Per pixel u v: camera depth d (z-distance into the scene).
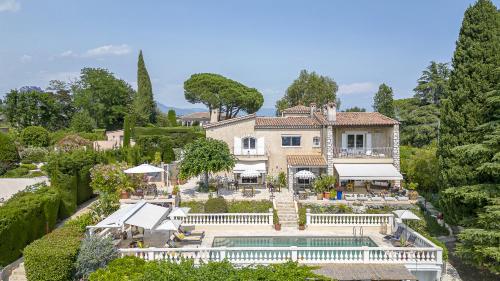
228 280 18.72
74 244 25.55
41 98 92.88
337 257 28.41
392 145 53.84
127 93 118.25
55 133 84.69
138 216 30.81
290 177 51.97
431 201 47.00
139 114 113.31
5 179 48.94
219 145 50.19
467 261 30.59
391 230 38.78
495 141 28.80
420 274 28.25
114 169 47.25
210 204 42.16
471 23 35.88
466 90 35.06
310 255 28.56
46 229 34.97
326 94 111.38
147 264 21.62
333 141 55.81
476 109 34.53
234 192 50.62
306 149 56.81
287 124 56.41
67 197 41.72
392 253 28.42
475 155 31.70
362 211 43.38
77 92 112.12
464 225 32.41
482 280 29.44
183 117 143.62
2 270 26.61
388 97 95.75
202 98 117.06
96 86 110.94
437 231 39.28
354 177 48.53
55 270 24.03
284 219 41.78
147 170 45.53
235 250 28.19
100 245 25.94
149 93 120.62
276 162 56.81
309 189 52.69
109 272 21.70
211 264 20.48
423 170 51.94
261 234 37.53
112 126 113.50
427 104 87.62
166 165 57.31
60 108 102.50
